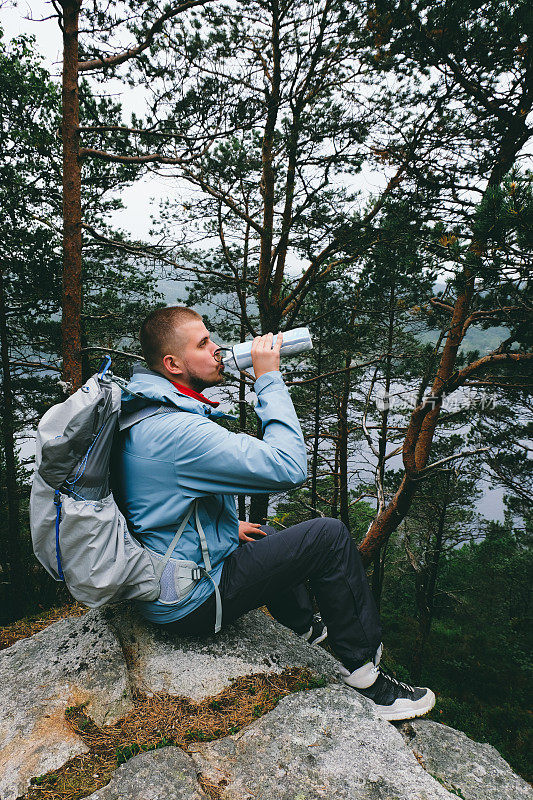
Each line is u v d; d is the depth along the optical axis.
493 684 16.00
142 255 6.17
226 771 1.31
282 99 5.30
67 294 5.56
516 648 18.36
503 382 7.20
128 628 1.93
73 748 1.39
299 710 1.54
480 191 4.88
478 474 9.12
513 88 4.43
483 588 22.52
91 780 1.27
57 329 8.70
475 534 14.62
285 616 2.04
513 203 2.90
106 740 1.43
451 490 12.27
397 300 7.43
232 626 1.96
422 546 14.51
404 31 4.14
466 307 5.35
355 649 1.68
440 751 1.66
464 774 1.58
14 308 8.45
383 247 5.35
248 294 8.45
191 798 1.21
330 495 13.82
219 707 1.56
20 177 7.74
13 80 6.99
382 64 5.18
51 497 1.31
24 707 1.56
